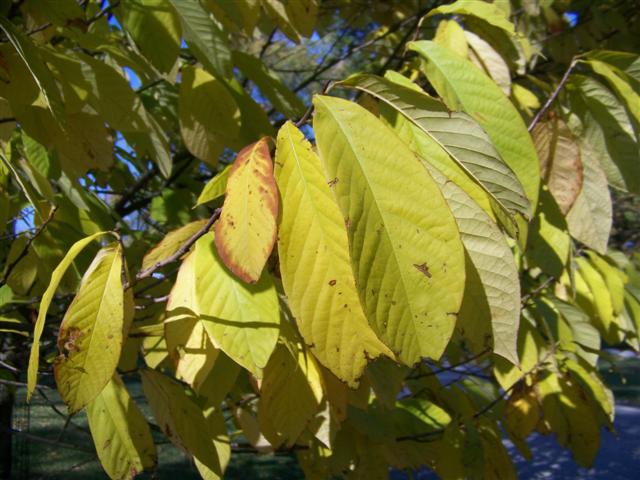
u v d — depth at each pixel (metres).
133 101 0.86
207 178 2.04
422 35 1.68
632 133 0.77
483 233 0.55
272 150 0.58
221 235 0.52
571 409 1.17
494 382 1.52
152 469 0.76
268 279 0.64
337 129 0.50
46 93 0.74
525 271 1.39
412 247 0.48
